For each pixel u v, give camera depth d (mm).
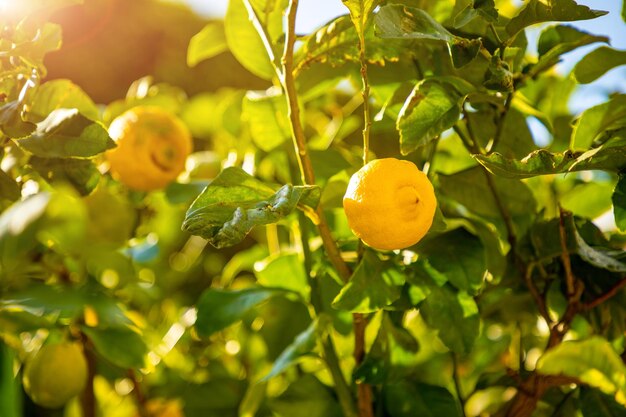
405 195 588
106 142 670
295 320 920
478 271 705
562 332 727
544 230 744
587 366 594
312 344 735
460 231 732
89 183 732
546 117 826
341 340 874
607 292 721
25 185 778
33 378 801
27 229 651
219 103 1164
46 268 825
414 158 822
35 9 704
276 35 813
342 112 972
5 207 758
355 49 700
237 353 1055
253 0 741
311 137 1024
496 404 935
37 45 703
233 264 1016
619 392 603
